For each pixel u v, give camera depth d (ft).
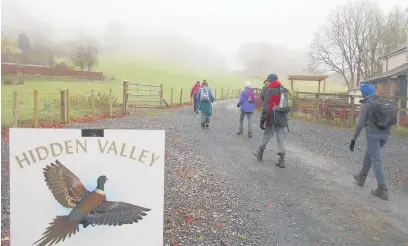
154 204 6.28
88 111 47.78
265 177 19.29
